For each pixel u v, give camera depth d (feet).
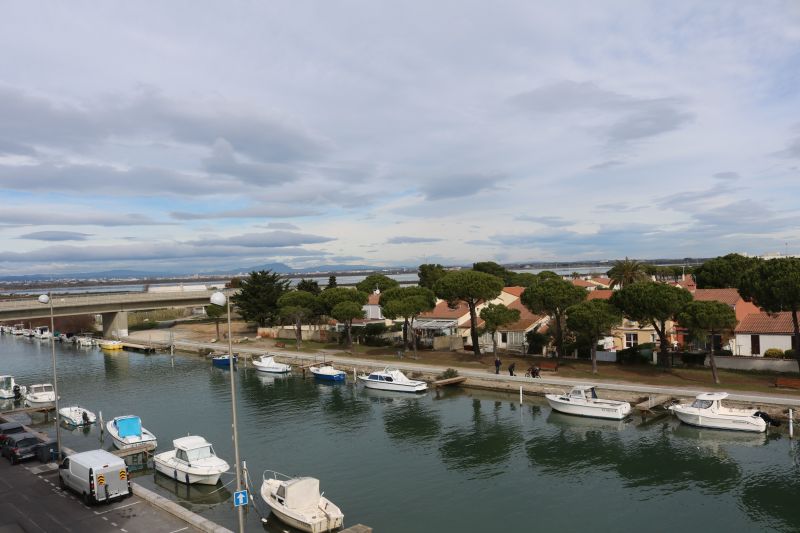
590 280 457.68
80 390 232.53
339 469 130.41
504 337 275.59
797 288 170.40
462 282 243.40
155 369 282.56
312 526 94.79
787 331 207.41
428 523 101.50
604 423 161.48
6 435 133.69
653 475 122.11
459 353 265.75
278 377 251.19
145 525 91.45
